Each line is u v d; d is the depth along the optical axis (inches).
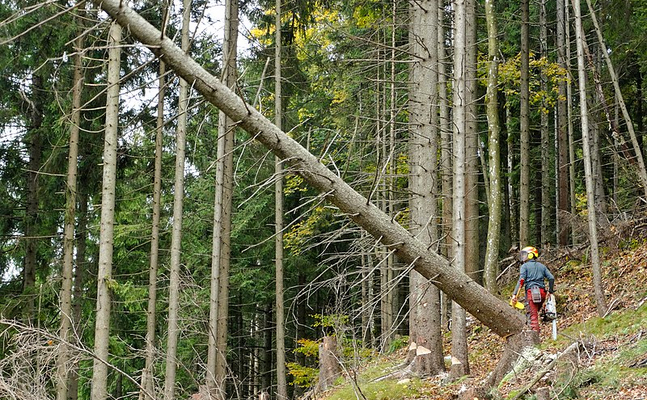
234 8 615.5
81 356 254.8
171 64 213.2
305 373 673.6
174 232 563.5
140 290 665.0
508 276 649.6
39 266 657.0
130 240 741.9
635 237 581.3
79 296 644.7
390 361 486.6
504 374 314.5
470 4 560.4
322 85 741.9
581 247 628.4
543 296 395.2
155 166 605.6
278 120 639.8
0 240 616.4
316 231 770.8
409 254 249.8
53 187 606.2
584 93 446.6
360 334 546.9
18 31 516.7
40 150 644.1
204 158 665.0
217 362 581.9
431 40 405.7
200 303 591.8
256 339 1056.2
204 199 804.6
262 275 876.0
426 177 395.2
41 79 600.4
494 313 283.1
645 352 300.5
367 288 684.1
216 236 581.3
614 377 281.7
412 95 408.8
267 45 717.9
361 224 243.1
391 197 540.4
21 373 251.8
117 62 448.8
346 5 625.3
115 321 644.1
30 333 247.1
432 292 400.2
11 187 638.5
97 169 621.3
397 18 483.2
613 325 395.2
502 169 951.6
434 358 397.7
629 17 665.6
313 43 716.0
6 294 605.6
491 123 573.0
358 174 343.6
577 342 309.7
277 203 642.2
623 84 855.7
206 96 218.7
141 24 208.7
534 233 987.9
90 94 571.5
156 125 604.4
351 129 585.0
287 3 672.4
